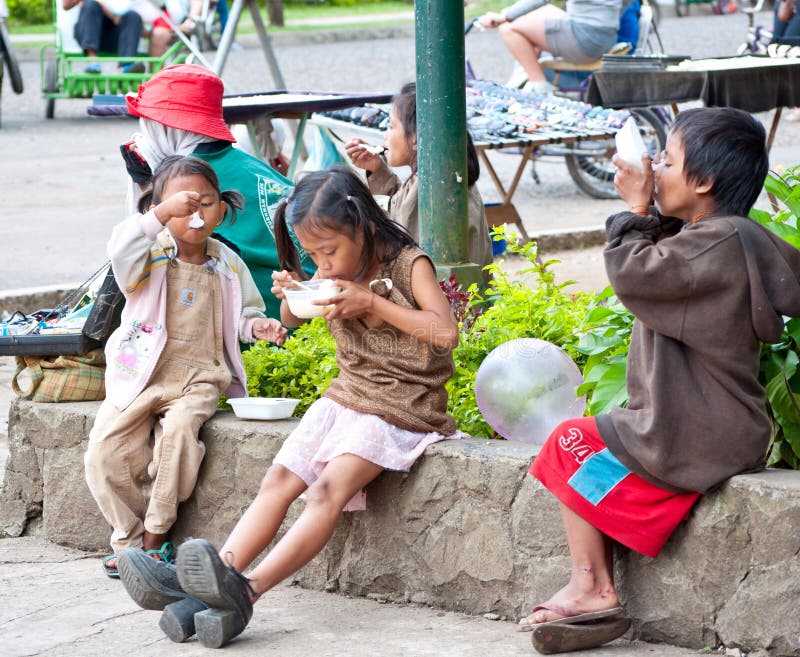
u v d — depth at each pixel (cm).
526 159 864
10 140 1667
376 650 358
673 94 834
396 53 2453
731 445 340
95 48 1719
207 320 444
